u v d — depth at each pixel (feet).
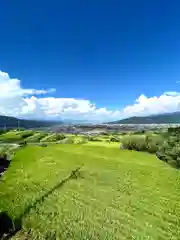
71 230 65.82
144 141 176.24
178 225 68.74
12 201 84.53
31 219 71.77
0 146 219.61
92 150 175.42
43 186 100.48
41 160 145.79
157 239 61.93
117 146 201.57
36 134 434.71
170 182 105.60
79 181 106.22
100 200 85.66
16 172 123.03
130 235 63.52
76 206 80.79
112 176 112.88
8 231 65.92
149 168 127.03
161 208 79.30
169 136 157.89
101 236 62.90
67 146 196.65
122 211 77.10
